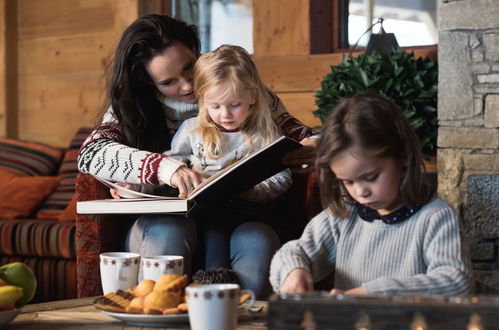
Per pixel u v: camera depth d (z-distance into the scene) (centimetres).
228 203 232
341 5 422
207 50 459
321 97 351
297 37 423
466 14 297
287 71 424
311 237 161
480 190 292
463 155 300
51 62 509
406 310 97
